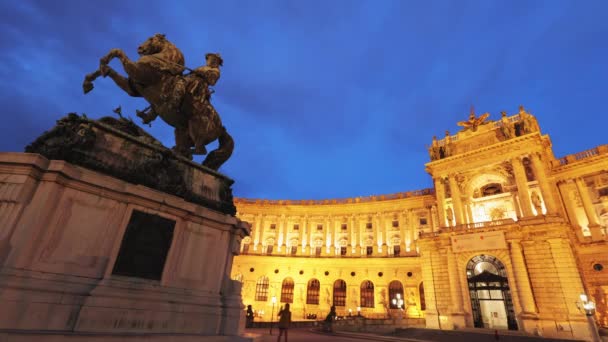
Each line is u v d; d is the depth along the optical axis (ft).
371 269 178.09
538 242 106.63
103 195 22.03
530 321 97.91
